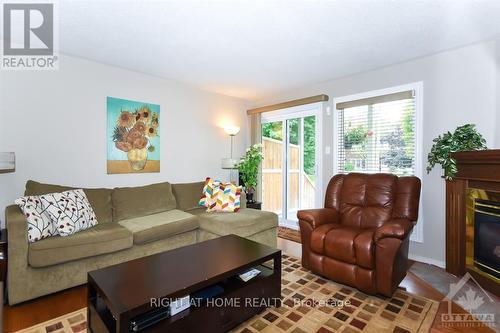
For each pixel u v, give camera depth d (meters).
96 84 3.09
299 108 4.19
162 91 3.69
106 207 2.85
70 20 2.16
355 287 2.23
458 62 2.68
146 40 2.52
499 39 2.42
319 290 2.27
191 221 2.99
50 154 2.79
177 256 1.92
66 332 1.70
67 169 2.90
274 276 1.97
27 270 2.01
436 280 2.45
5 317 1.85
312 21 2.16
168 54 2.86
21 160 2.62
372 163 3.36
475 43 2.56
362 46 2.63
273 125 4.71
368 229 2.53
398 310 1.96
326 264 2.39
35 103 2.70
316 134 3.96
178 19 2.14
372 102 3.31
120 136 3.29
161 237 2.71
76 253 2.18
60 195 2.40
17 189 2.60
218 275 1.62
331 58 2.95
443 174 2.78
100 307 1.57
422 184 2.93
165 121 3.73
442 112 2.79
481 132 2.55
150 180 3.59
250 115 4.84
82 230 2.44
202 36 2.43
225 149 4.53
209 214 3.22
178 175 3.89
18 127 2.61
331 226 2.55
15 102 2.59
